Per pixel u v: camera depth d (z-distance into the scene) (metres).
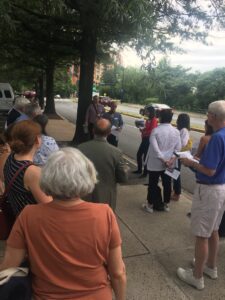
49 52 13.08
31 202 2.39
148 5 6.69
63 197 1.69
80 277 1.67
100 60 13.62
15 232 1.71
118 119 8.69
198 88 55.50
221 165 3.16
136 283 3.57
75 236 1.66
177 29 8.87
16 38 11.35
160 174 5.68
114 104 8.84
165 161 5.36
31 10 10.08
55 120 22.12
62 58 17.47
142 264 3.95
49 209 1.70
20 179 2.35
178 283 3.60
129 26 7.43
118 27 7.67
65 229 1.66
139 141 15.15
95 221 1.70
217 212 3.27
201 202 3.26
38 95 36.44
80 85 10.81
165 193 5.74
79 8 8.22
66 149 1.83
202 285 3.49
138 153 7.89
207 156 3.10
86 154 3.57
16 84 51.41
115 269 1.76
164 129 5.34
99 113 10.44
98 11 7.22
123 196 6.36
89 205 1.74
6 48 14.72
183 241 4.57
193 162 3.24
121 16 6.58
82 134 11.03
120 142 14.53
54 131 15.87
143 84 10.48
